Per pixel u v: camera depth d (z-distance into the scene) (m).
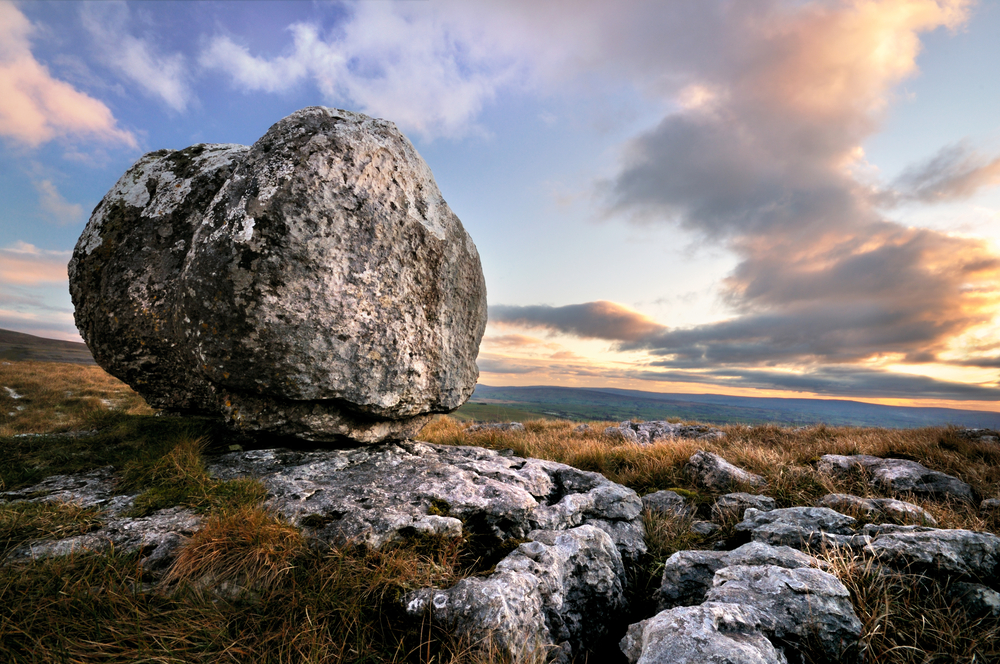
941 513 4.36
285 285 3.76
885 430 9.37
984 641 2.26
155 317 4.36
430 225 4.84
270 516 3.09
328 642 2.21
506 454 7.25
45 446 4.33
